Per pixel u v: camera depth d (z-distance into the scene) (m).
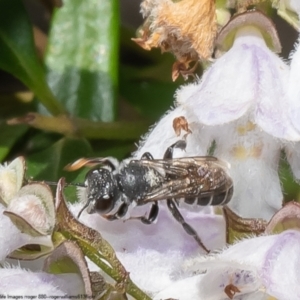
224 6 0.11
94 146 0.12
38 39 0.13
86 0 0.12
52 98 0.12
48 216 0.10
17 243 0.10
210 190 0.10
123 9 0.13
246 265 0.10
